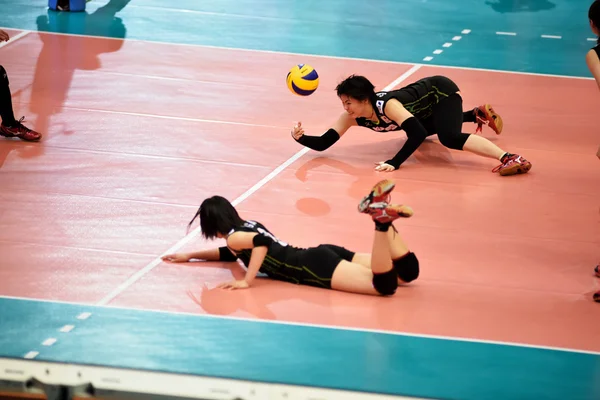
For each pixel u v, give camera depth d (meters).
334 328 11.74
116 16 25.86
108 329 11.50
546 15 27.73
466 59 23.42
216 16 26.34
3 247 13.41
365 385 10.57
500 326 12.02
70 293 12.32
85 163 16.55
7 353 10.86
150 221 14.48
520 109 20.17
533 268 13.62
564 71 22.89
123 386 9.88
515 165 16.62
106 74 21.17
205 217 12.74
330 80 21.47
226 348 11.20
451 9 28.02
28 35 23.69
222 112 19.36
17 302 12.02
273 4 27.88
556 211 15.55
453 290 12.85
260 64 22.42
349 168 16.92
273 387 9.84
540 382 10.84
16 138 17.52
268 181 16.19
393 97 16.47
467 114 18.45
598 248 14.34
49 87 20.16
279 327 11.70
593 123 19.66
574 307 12.61
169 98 19.95
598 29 14.30
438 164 17.31
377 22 26.39
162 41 23.83
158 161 16.80
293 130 16.95
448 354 11.30
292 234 14.16
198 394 9.80
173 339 11.34
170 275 12.93
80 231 14.05
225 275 13.04
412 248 13.98
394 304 12.40
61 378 9.97
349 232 14.34
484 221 15.02
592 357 11.42
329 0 28.58
